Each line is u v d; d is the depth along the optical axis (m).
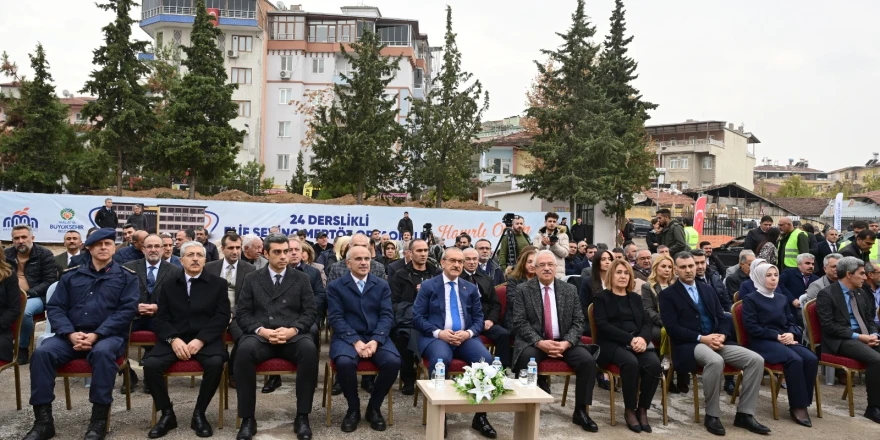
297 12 43.47
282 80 43.25
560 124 23.42
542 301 6.14
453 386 4.93
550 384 7.01
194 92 23.19
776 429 5.70
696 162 61.59
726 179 62.09
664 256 7.19
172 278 5.42
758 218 34.56
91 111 22.62
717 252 17.11
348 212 17.25
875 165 97.31
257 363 5.25
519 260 7.08
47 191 24.36
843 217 32.78
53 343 4.98
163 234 7.02
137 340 6.14
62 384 6.39
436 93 23.73
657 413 6.12
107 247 5.39
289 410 5.79
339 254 8.08
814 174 104.62
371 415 5.45
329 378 5.90
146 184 29.34
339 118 22.78
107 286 5.35
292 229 16.94
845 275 6.47
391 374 5.41
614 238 24.64
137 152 23.47
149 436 4.93
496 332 6.79
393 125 23.25
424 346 5.86
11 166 24.25
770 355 5.99
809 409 6.36
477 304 6.25
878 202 35.25
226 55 41.56
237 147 24.45
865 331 6.39
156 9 41.69
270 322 5.53
